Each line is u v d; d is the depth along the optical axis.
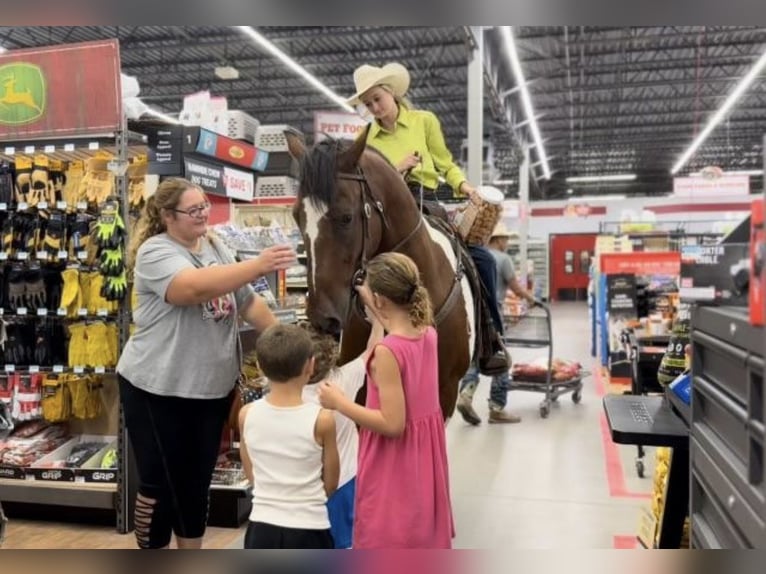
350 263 2.21
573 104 17.94
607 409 2.44
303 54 14.16
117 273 3.44
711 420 1.43
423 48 14.09
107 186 3.63
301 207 2.19
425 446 2.08
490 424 5.93
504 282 6.09
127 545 3.37
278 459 2.06
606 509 3.86
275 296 4.26
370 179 2.34
